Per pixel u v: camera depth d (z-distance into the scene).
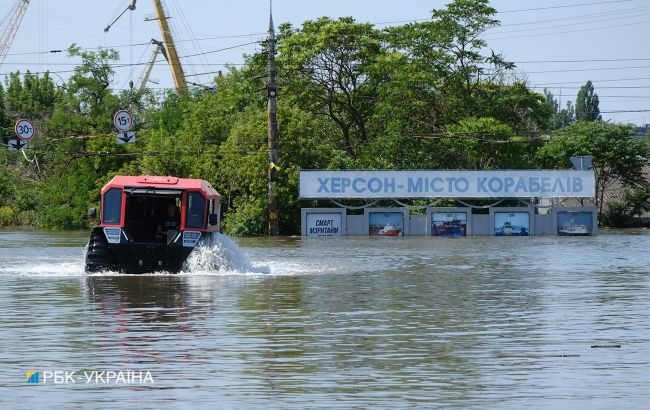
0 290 40.69
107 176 135.12
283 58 141.88
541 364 23.62
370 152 133.62
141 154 130.88
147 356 24.67
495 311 33.88
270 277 48.22
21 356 24.69
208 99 154.00
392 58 137.38
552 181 118.00
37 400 20.03
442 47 139.50
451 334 28.39
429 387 21.09
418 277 48.81
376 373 22.56
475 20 138.50
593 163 144.12
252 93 147.25
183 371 22.81
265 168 119.81
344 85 145.50
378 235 116.00
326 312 33.50
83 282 44.47
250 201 120.00
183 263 49.38
